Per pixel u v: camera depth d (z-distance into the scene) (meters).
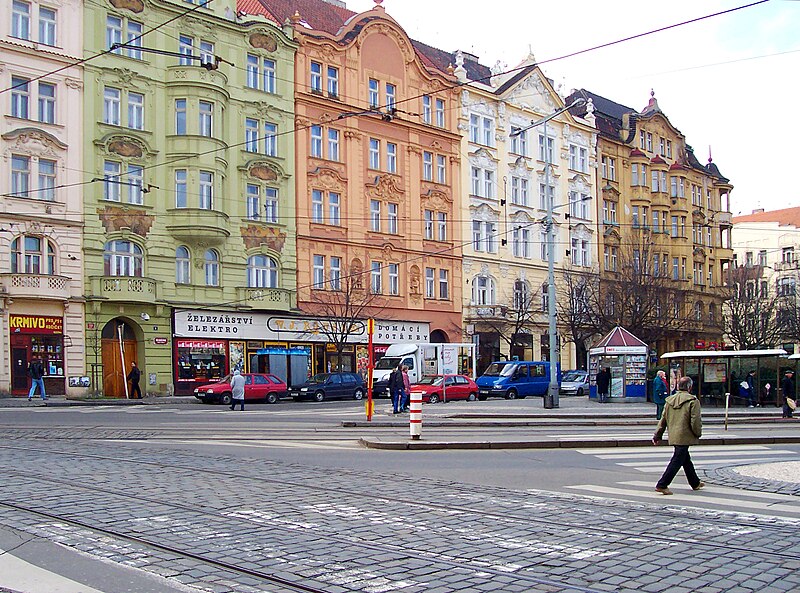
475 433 21.86
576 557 7.91
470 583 7.02
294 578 7.14
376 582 7.04
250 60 46.97
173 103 43.47
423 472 14.06
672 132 76.31
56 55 39.38
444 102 57.38
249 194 46.59
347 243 50.78
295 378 47.56
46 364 38.28
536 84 63.84
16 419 26.41
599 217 68.25
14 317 37.31
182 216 42.97
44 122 38.94
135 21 42.34
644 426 25.41
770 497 11.65
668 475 11.96
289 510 10.20
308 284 48.91
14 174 38.25
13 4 38.47
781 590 6.83
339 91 51.28
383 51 53.72
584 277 62.53
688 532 9.08
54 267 39.09
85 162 40.28
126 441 19.56
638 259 61.94
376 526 9.31
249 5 50.28
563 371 56.69
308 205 49.12
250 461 15.29
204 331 43.91
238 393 33.78
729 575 7.27
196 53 44.47
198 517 9.67
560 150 65.31
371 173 52.53
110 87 41.50
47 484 12.14
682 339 71.81
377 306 50.38
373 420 25.69
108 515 9.73
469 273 57.97
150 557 7.80
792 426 26.20
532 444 18.42
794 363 36.06
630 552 8.12
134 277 40.75
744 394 35.97
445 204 56.75
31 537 8.59
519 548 8.28
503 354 59.44
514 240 61.44
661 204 72.75
